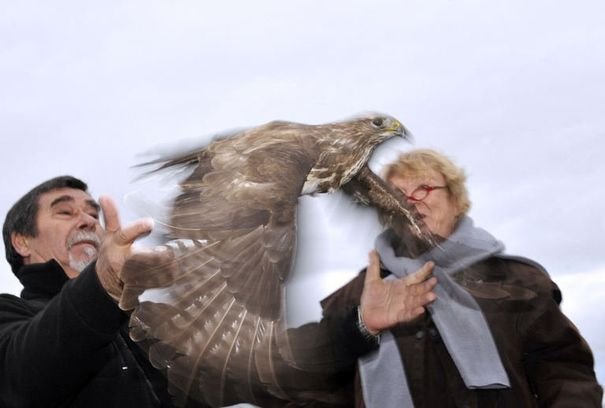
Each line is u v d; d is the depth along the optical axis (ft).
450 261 10.12
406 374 10.55
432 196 10.35
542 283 10.53
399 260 9.72
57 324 8.94
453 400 10.42
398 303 9.69
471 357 10.30
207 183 8.07
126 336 10.92
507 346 10.38
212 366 7.36
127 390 10.71
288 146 8.61
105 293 8.86
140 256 7.57
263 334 7.55
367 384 10.59
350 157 8.95
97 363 9.27
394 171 10.41
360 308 10.00
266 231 7.88
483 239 10.30
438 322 10.48
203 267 7.63
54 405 9.39
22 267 11.67
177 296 7.48
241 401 7.61
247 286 7.60
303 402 9.45
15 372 9.20
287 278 7.79
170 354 7.36
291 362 7.75
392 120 9.68
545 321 10.45
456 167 10.46
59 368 9.04
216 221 7.81
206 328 7.45
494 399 10.34
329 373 9.84
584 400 10.06
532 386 10.59
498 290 10.38
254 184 8.09
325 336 9.94
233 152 8.39
